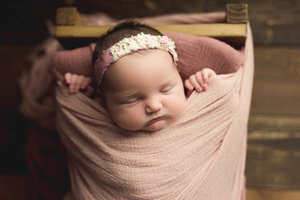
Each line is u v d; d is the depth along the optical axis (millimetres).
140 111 783
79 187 910
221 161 876
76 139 911
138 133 842
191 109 862
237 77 935
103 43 813
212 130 876
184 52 932
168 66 775
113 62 765
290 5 1479
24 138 1456
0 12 1596
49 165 1293
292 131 1362
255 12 1486
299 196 1298
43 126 1318
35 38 1562
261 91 1421
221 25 937
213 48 910
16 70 1545
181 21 1100
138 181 810
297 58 1441
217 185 877
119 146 845
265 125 1379
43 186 1289
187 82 906
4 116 1495
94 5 1559
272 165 1341
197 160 849
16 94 1521
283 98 1406
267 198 1305
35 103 1301
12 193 1389
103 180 851
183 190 826
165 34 934
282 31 1460
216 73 955
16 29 1573
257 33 1465
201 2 1522
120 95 777
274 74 1436
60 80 972
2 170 1422
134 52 763
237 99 905
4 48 1565
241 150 988
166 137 837
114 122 867
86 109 897
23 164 1428
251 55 1050
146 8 1541
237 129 905
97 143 854
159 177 814
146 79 750
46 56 1317
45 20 1571
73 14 985
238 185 989
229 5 931
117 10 1548
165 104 785
